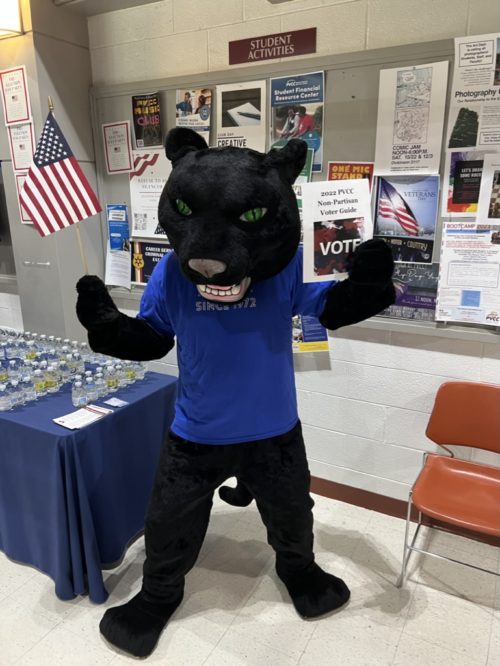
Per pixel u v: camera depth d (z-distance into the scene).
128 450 2.05
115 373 2.18
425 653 1.72
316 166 2.29
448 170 2.02
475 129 1.94
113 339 1.57
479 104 1.91
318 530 2.36
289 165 1.40
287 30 2.21
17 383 2.02
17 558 2.12
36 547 2.01
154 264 2.84
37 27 2.50
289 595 1.96
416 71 1.99
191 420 1.64
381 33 2.05
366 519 2.45
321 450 2.59
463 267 2.08
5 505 2.03
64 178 2.04
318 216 1.42
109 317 1.55
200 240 1.27
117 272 2.99
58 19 2.59
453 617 1.87
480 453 2.25
